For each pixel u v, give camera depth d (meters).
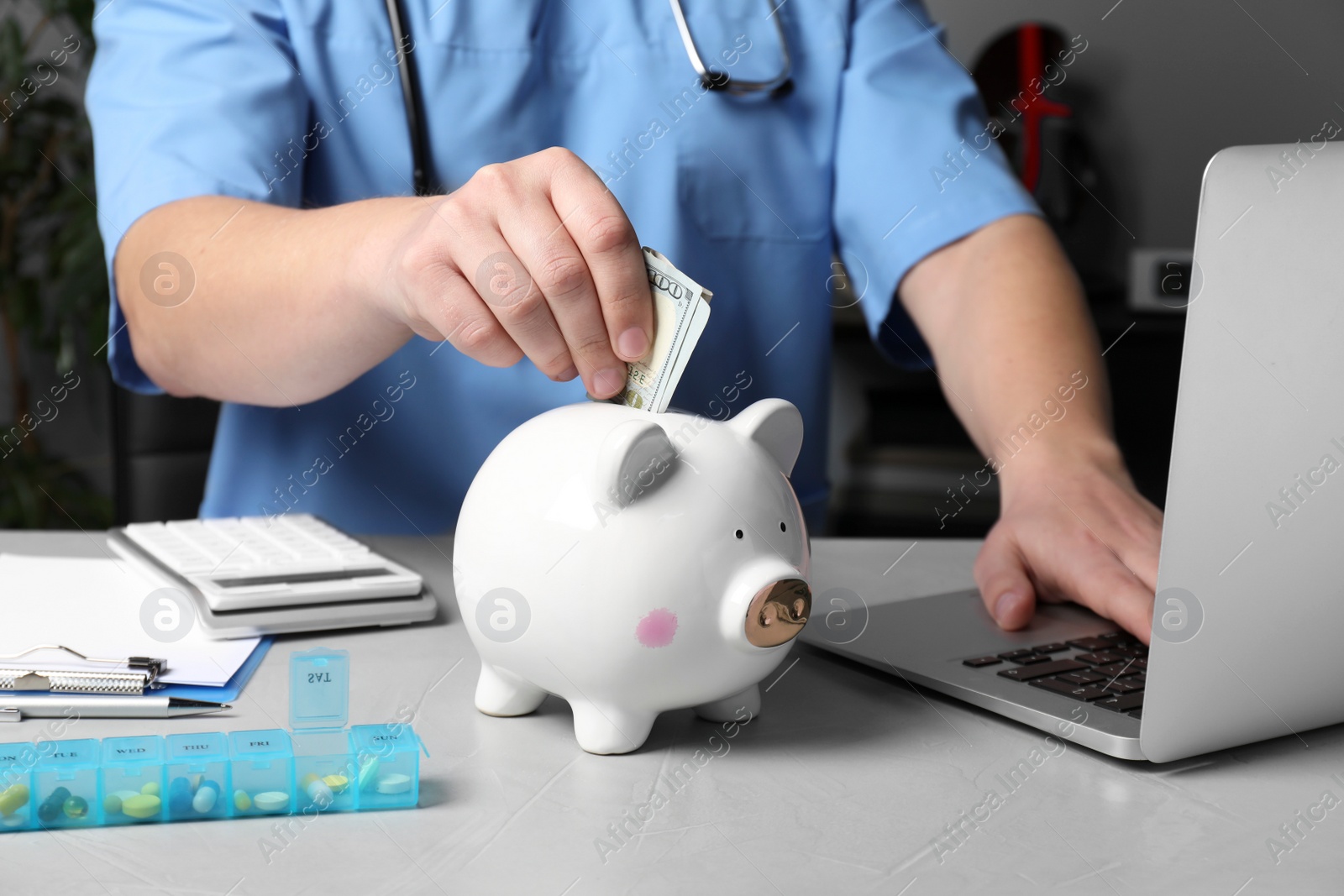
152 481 1.13
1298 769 0.45
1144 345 1.86
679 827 0.39
